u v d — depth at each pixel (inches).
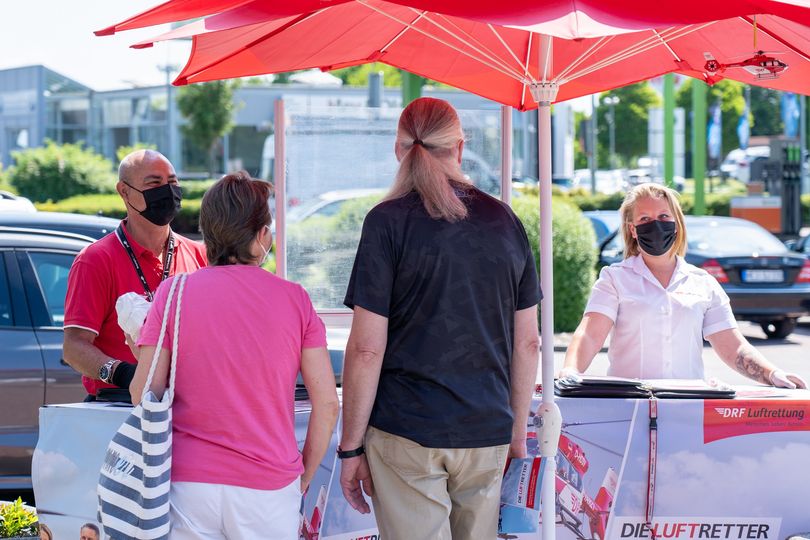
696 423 176.1
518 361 149.7
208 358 130.6
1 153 2108.8
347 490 146.2
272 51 191.9
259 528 130.6
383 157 232.5
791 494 177.3
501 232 143.8
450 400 138.9
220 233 135.6
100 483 128.3
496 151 228.1
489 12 120.7
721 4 119.3
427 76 215.3
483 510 143.9
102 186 1744.6
